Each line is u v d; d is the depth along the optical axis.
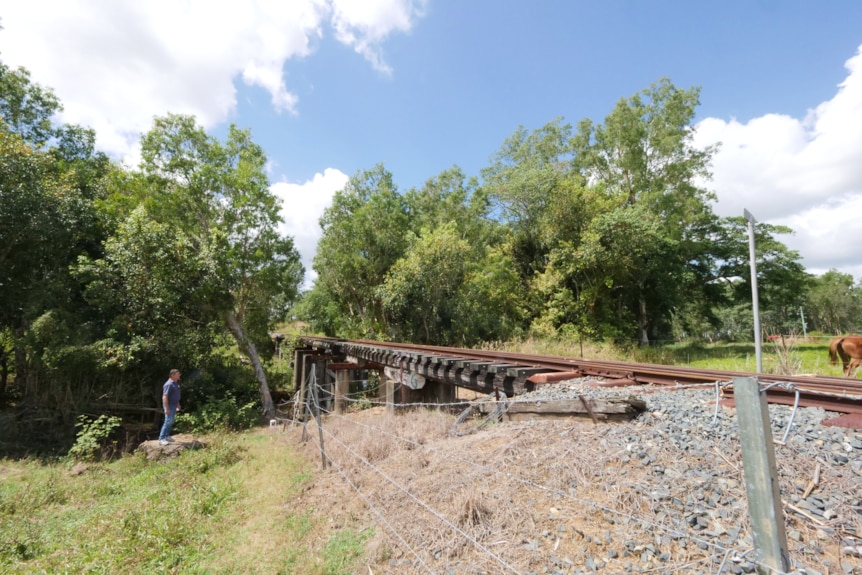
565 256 21.48
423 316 22.05
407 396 11.20
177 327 13.42
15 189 11.65
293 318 31.81
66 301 12.86
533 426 4.54
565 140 30.88
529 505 3.29
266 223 15.66
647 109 26.06
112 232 14.62
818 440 3.06
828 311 51.50
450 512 3.55
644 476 3.12
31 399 11.58
